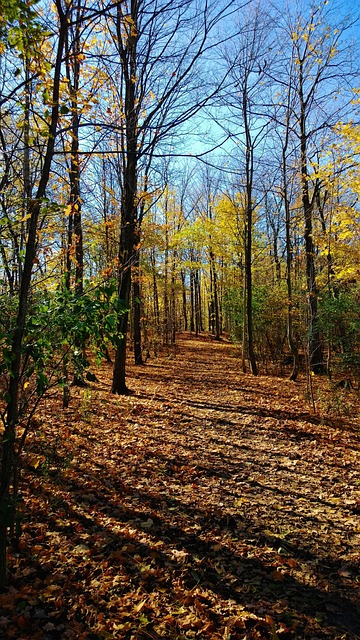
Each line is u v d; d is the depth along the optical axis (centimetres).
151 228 1194
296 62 1135
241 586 288
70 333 247
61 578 281
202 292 3628
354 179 847
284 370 1429
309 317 935
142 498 416
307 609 266
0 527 253
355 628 250
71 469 455
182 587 282
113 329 253
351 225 855
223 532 359
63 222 514
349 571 306
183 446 584
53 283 418
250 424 714
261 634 242
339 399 805
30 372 239
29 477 421
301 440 635
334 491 447
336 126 851
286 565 313
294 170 1207
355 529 365
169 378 1194
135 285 1459
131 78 438
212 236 1598
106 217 863
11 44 236
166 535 350
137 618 250
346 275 959
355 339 909
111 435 602
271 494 441
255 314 1449
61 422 622
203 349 2128
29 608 250
